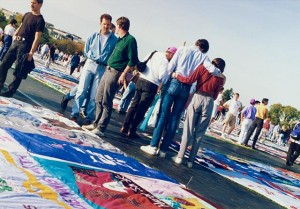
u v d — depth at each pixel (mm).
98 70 6230
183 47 5703
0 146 3256
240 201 4625
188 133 5688
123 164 4141
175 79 5648
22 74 6570
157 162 5254
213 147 9969
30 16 6484
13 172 2744
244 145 14039
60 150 3732
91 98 6336
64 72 24000
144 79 6543
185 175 5039
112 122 7977
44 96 8523
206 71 5535
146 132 8305
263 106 13797
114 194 2982
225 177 5949
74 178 3055
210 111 5617
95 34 6215
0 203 2189
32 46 6488
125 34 5754
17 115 4828
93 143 4680
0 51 12930
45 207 2340
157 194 3426
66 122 5539
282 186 7012
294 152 12297
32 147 3510
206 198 4000
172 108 5840
